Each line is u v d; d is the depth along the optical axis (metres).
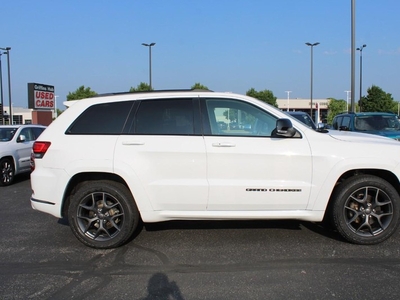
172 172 4.34
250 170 4.31
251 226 5.25
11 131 10.18
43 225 5.56
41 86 29.56
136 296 3.33
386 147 4.40
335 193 4.45
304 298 3.25
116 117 4.54
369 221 4.44
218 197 4.33
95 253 4.38
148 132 4.45
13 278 3.71
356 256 4.16
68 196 4.66
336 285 3.48
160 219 4.44
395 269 3.81
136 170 4.32
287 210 4.40
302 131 4.45
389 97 56.34
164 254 4.30
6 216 6.12
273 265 3.95
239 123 4.48
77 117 4.59
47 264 4.06
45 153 4.52
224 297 3.29
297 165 4.32
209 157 4.30
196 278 3.67
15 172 9.73
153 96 4.59
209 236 4.88
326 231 5.02
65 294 3.38
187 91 4.63
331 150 4.34
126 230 4.45
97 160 4.37
